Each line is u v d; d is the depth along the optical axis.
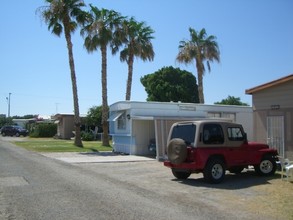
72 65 33.28
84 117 53.59
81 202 9.68
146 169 17.25
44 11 32.94
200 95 40.81
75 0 32.91
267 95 17.25
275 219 8.23
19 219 8.00
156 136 22.25
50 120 64.56
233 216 8.41
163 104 26.38
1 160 20.34
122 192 11.15
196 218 8.17
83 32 34.03
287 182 13.13
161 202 9.80
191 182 13.27
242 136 14.11
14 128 61.62
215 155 13.20
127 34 35.94
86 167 18.00
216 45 41.25
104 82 34.28
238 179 13.95
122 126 27.05
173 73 56.44
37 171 15.81
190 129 13.34
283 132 16.41
